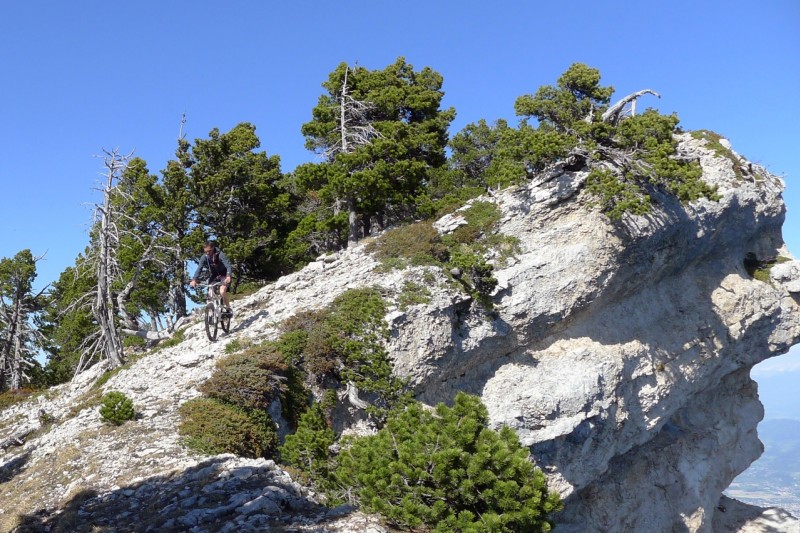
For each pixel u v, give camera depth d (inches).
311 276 1215.6
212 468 581.0
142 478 592.7
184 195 1498.5
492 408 1066.7
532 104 1300.4
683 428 1494.8
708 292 1393.9
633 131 1198.9
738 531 1626.5
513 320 1114.1
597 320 1224.8
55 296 1736.0
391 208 1587.1
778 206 1485.0
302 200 1786.4
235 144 1656.0
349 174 1444.4
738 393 1626.5
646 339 1269.7
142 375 951.6
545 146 1175.6
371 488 540.4
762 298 1437.0
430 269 1111.0
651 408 1263.5
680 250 1294.3
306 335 958.4
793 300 1497.3
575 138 1219.2
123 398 765.3
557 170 1237.1
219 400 805.9
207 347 978.7
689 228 1274.6
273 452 795.4
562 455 1085.1
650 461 1375.5
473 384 1102.4
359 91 1660.9
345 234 1704.0
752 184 1406.3
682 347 1321.4
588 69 1328.7
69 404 927.0
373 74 1675.7
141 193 1526.8
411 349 1002.1
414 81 1728.6
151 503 530.0
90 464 643.5
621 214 1117.1
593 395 1102.4
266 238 1590.8
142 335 1194.0
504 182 1212.5
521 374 1113.4
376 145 1432.1
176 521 475.2
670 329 1323.8
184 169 1539.1
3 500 618.8
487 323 1100.5
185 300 1606.8
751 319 1422.2
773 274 1486.2
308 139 1668.3
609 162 1218.0
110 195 1135.0
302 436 687.7
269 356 892.0
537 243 1181.7
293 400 882.1
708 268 1424.7
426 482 540.4
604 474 1269.7
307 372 925.8
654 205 1218.6
